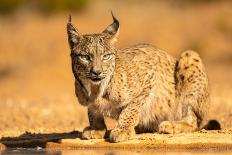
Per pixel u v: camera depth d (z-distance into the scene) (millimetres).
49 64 36469
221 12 46906
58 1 49438
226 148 12586
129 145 12727
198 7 50250
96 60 12477
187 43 42844
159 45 42062
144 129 13930
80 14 49094
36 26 43938
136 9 50688
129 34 42656
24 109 19656
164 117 13875
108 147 12812
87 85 12766
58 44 40156
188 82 13820
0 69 37344
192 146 12609
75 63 12773
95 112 13156
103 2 53719
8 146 13281
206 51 42344
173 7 52094
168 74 13859
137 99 13195
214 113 17594
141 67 13297
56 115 18625
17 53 40156
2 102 22094
